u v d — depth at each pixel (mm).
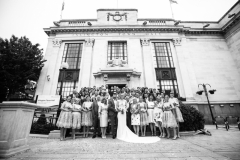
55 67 14031
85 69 13766
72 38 15289
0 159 2889
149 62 14188
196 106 12562
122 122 5734
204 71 14312
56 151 3578
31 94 14445
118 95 6664
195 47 15344
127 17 16453
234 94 13375
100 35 15477
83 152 3461
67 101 5789
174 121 5379
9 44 11656
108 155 3188
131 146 4098
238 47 14156
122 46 15391
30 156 3137
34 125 7449
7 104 3393
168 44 15641
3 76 10977
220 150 3520
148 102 6504
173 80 13898
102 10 16797
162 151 3504
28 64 11891
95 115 5938
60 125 5273
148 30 15664
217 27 16391
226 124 7898
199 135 6156
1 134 3238
